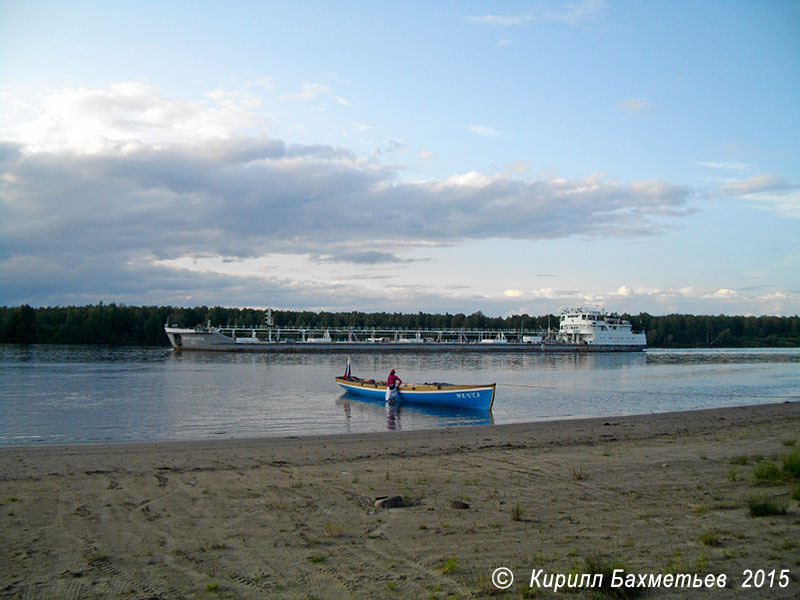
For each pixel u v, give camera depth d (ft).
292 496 43.19
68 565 28.99
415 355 440.86
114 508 39.81
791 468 49.11
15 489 45.83
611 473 51.49
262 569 28.37
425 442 74.59
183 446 71.20
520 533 33.55
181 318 628.69
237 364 305.53
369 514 37.88
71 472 53.16
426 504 40.50
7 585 26.48
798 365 343.05
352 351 454.81
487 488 45.60
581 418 115.14
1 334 512.63
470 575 27.40
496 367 312.71
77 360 307.99
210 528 34.99
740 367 321.52
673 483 46.98
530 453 64.44
